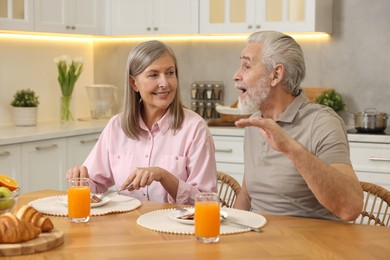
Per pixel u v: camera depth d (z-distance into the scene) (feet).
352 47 16.01
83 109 18.61
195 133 9.00
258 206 8.25
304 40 16.46
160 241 6.13
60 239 6.01
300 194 7.86
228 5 15.88
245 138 8.50
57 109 17.52
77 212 6.85
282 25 15.33
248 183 8.33
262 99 7.97
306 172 6.67
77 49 18.30
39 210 7.38
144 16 16.87
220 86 17.13
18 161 13.35
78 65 18.19
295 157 6.67
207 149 8.99
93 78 18.83
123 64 18.53
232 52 17.20
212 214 6.04
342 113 16.14
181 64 17.78
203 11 16.17
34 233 5.92
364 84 15.96
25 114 15.51
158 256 5.65
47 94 17.17
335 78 16.21
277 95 8.02
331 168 6.75
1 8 14.21
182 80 17.79
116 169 9.30
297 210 7.90
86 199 6.89
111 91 17.63
